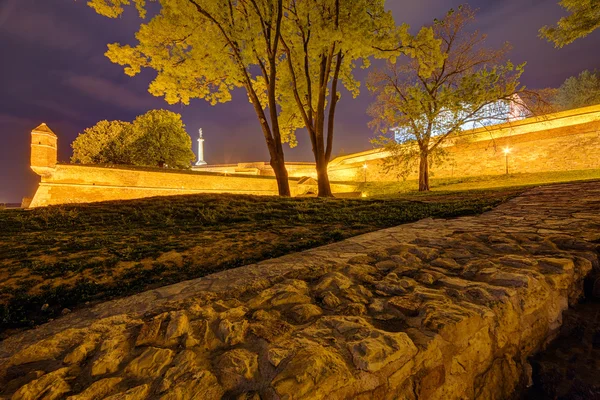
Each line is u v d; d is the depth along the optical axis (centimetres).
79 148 3472
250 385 188
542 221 617
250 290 366
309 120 1617
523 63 1642
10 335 323
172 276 476
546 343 304
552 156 2645
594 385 238
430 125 1936
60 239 674
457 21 1881
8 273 477
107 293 419
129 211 1013
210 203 1145
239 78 1540
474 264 379
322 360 191
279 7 1348
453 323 236
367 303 303
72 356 230
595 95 3569
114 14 1239
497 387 255
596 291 351
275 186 3281
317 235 696
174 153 3834
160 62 1479
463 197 1228
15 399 180
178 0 1331
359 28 1263
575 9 1486
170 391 180
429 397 212
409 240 580
